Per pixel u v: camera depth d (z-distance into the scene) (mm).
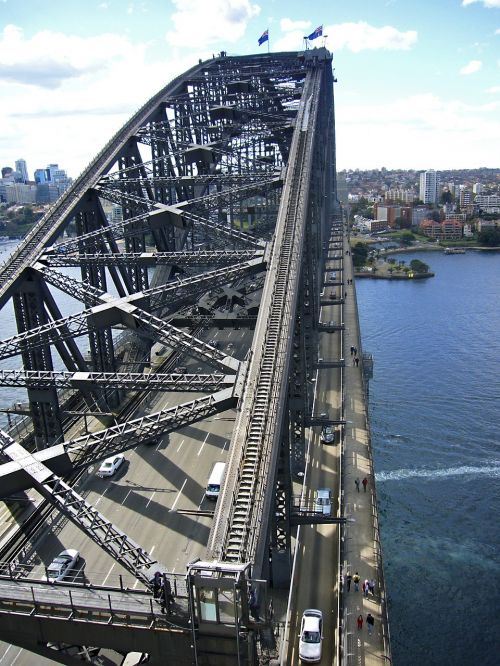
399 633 52031
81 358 45500
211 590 17969
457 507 70312
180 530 40781
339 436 59344
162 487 46562
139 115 75812
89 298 42750
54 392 44469
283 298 38969
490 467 78812
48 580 21141
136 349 67812
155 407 60344
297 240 45594
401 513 69500
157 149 75312
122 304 39281
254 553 21188
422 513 69375
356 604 35906
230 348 77438
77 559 37531
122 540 22062
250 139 79062
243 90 88812
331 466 53406
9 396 101000
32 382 33188
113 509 43594
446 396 101500
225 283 43375
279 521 33875
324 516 37781
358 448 56438
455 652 50062
